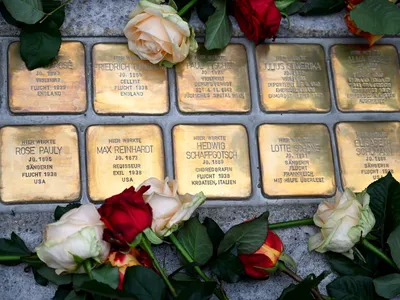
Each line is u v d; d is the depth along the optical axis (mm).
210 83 752
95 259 608
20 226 680
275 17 724
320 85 774
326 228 676
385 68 795
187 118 738
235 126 742
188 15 763
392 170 755
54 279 634
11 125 703
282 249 671
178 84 745
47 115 714
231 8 767
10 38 731
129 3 770
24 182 689
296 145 747
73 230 604
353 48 796
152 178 656
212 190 718
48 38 717
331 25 797
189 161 723
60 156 701
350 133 762
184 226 660
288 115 758
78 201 694
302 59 781
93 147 710
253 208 720
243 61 766
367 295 673
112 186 703
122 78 738
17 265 666
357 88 782
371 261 697
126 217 607
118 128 720
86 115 720
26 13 698
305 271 707
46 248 597
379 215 698
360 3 743
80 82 729
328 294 680
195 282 598
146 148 719
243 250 656
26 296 660
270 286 695
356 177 749
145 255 640
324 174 743
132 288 601
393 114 778
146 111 731
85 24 750
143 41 715
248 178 728
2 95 712
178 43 706
